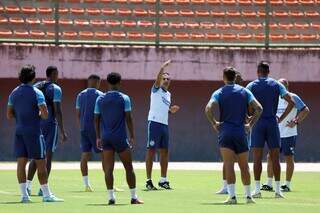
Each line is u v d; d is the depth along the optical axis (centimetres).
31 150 3747
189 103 7625
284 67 7444
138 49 7356
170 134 7625
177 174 5872
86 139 4506
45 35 7862
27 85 3766
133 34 7938
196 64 7388
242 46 7488
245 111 3669
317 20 8169
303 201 3850
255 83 4106
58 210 3341
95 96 4491
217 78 7406
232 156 3666
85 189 4506
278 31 8075
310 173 6028
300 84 7656
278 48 7481
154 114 4716
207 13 8094
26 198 3775
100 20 7962
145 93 7625
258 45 7488
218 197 4091
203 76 7394
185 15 8038
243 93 3669
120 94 3625
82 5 8031
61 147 7494
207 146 7638
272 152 4088
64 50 7319
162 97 4741
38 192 4259
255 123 4072
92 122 4472
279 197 4069
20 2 8019
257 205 3597
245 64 7406
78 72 7325
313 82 7550
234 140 3647
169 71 7381
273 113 4094
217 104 3678
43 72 7306
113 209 3378
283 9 8144
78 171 6084
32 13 7988
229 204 3634
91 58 7338
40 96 3744
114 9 8044
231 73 3691
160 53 7375
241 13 8131
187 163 7175
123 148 3622
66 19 7969
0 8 7962
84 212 3247
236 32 8050
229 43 7506
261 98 4084
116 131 3609
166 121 4738
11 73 7288
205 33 8012
